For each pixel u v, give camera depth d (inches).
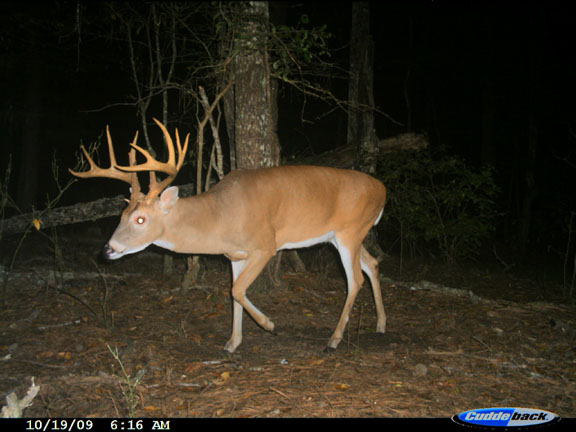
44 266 142.2
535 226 266.5
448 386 75.1
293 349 90.3
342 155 162.1
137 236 84.3
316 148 262.4
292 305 114.2
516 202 313.7
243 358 85.7
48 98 246.7
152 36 169.6
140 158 218.7
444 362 84.7
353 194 100.3
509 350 91.5
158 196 90.3
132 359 82.1
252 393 71.0
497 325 106.0
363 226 103.2
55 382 71.7
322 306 116.0
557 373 81.7
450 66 321.1
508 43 299.6
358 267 101.1
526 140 319.0
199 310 108.1
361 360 84.8
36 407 65.7
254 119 116.0
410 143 163.6
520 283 159.3
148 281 127.6
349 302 96.0
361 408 67.4
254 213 89.6
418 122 329.7
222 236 88.5
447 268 167.8
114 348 86.3
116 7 143.3
